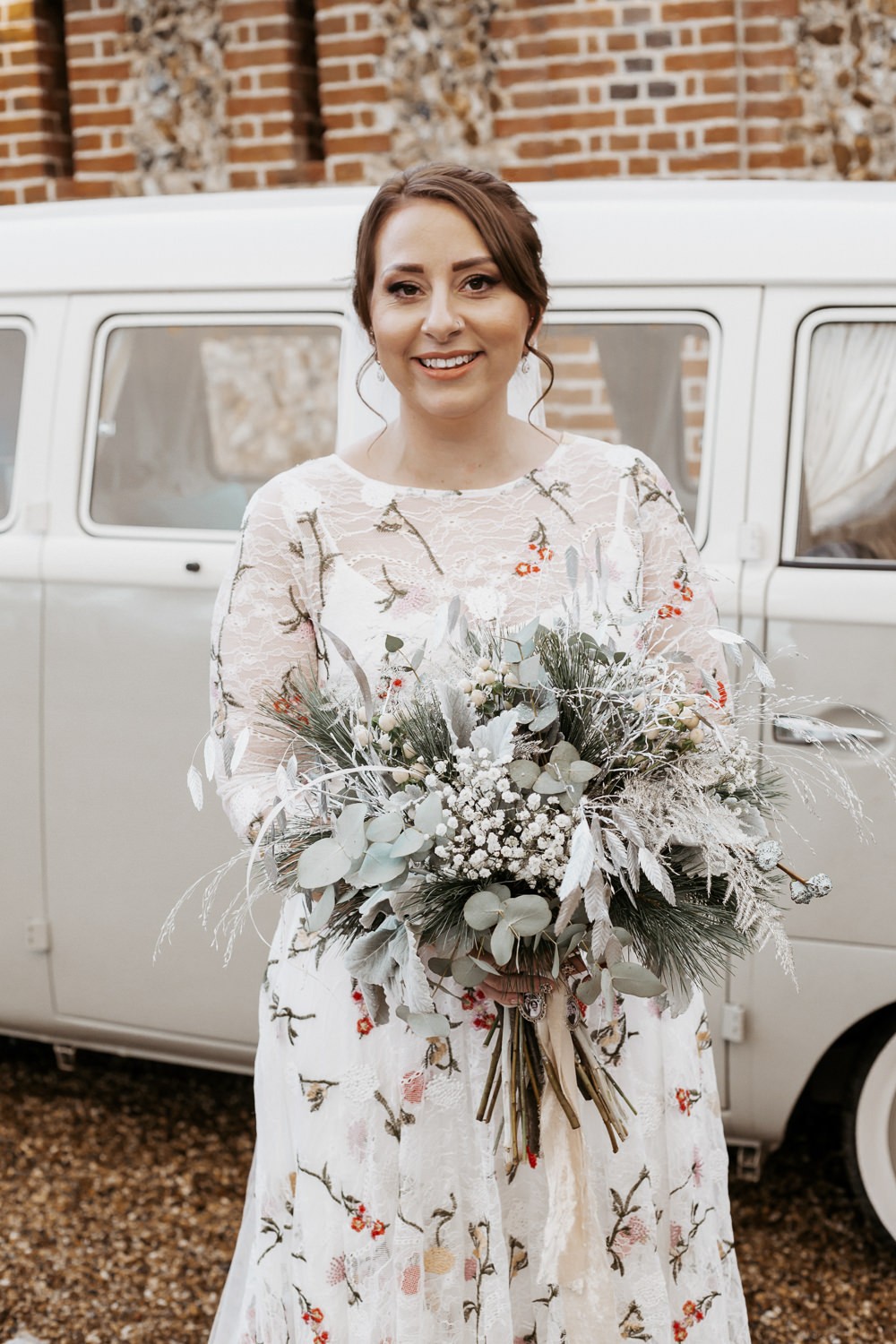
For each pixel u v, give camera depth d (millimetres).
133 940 3033
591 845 1446
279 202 3029
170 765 2930
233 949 2947
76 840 3031
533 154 5328
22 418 3057
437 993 1717
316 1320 1808
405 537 1778
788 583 2572
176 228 2973
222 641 1794
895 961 2555
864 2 4977
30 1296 2727
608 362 2729
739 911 1552
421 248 1674
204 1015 3016
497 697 1577
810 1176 3102
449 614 1640
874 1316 2643
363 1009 1745
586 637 1576
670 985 1646
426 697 1615
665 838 1541
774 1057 2652
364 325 1843
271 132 5598
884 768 2510
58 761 3018
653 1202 1792
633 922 1617
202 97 5707
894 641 2510
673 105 5121
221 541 2924
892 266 2555
